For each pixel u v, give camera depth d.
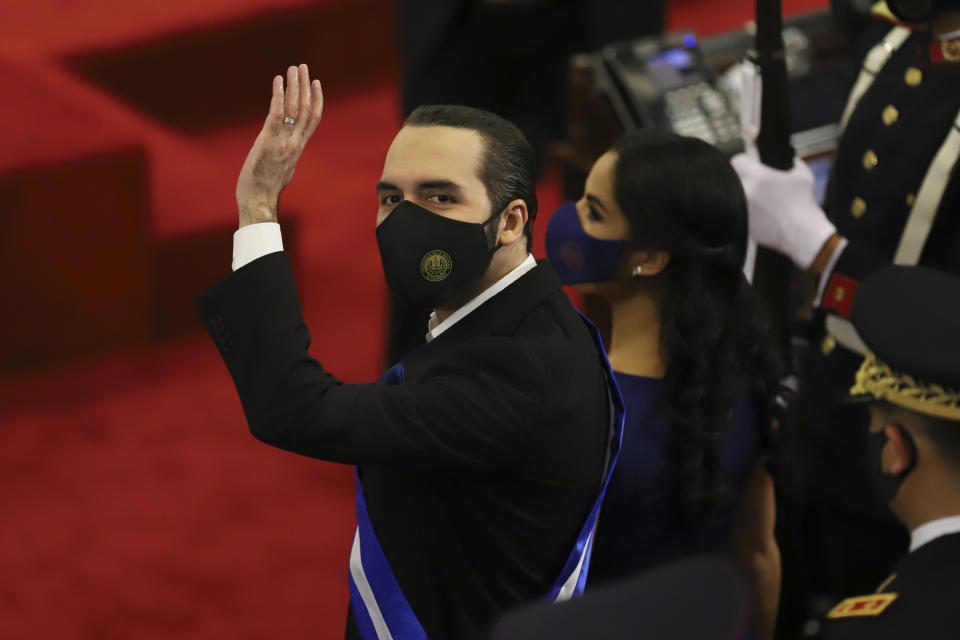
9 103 16.92
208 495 14.05
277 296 5.77
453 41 15.92
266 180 5.96
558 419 5.70
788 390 7.58
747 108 9.09
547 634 2.40
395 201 5.96
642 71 11.11
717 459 6.91
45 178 15.71
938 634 4.89
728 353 7.05
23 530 13.34
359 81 24.33
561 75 16.28
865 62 9.24
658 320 7.12
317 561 13.08
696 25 27.38
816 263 8.78
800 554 9.46
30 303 16.16
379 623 6.27
